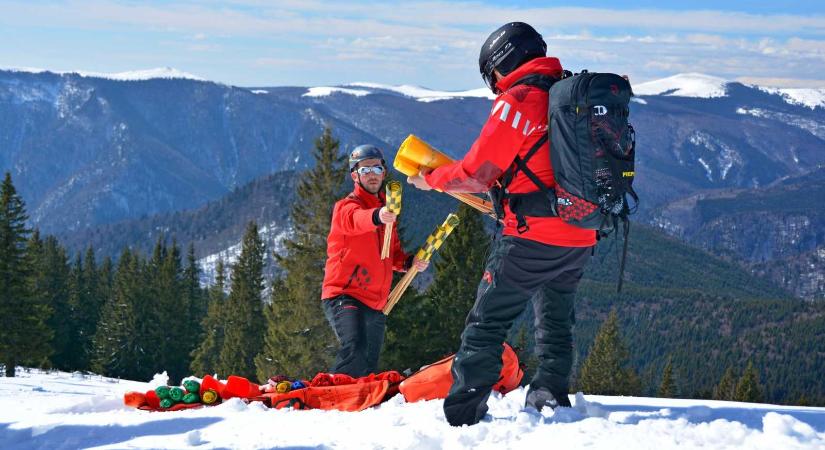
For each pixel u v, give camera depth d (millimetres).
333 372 4863
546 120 3129
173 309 60719
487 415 3533
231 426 3430
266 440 3156
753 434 2896
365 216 4746
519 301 3344
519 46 3270
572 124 2996
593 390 61531
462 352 3377
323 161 26156
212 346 54875
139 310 59688
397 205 4633
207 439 3207
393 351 25922
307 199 26375
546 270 3279
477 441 3033
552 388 3613
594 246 3357
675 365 170125
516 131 3090
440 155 3521
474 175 3188
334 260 5047
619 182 3008
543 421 3281
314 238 26297
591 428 3070
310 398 4141
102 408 4270
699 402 4453
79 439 3344
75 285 67125
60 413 4176
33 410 4266
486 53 3352
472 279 28547
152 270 67438
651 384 96312
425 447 2975
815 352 179375
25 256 37312
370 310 5055
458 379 3350
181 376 61844
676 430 3018
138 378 59688
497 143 3102
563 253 3244
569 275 3500
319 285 26422
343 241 5008
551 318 3600
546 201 3162
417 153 3496
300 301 26422
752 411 3699
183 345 61438
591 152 2984
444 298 28500
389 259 5094
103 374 59031
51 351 37844
